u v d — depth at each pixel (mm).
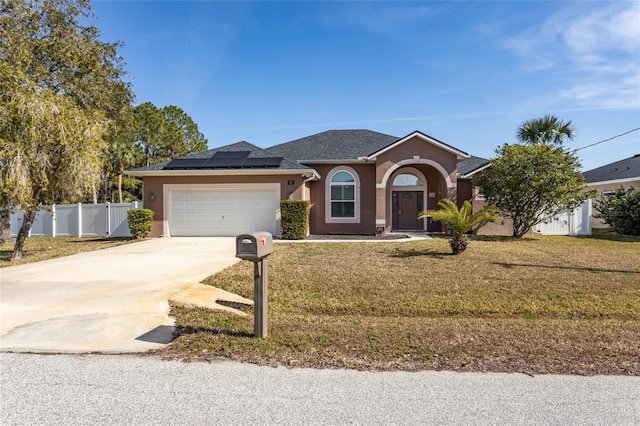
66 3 16172
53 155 10898
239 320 5230
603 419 2773
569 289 7184
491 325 5160
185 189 15977
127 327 4961
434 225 18266
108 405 2982
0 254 12656
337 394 3125
